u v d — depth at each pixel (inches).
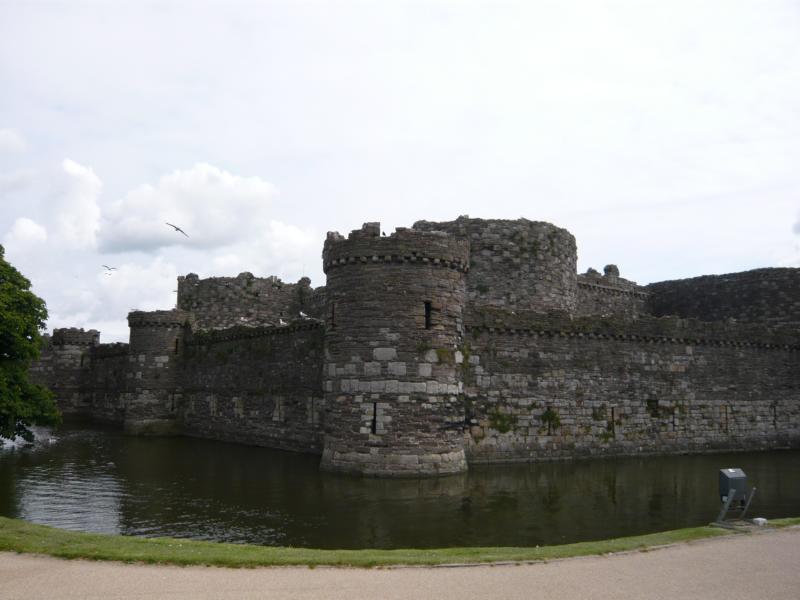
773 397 1513.3
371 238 1013.2
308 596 397.7
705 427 1400.1
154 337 1795.0
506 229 1416.1
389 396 984.3
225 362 1640.0
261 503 814.5
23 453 1354.6
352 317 1010.7
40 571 445.7
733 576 453.7
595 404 1269.7
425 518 735.1
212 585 418.0
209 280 2018.9
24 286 1191.6
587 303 1861.5
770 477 1059.3
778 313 1813.5
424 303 1015.0
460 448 1035.3
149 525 700.7
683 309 2014.0
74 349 2429.9
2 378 1118.4
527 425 1196.5
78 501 840.3
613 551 525.7
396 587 420.2
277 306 2062.0
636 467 1139.9
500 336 1200.8
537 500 839.1
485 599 397.4
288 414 1400.1
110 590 403.5
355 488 902.4
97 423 2164.1
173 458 1261.1
